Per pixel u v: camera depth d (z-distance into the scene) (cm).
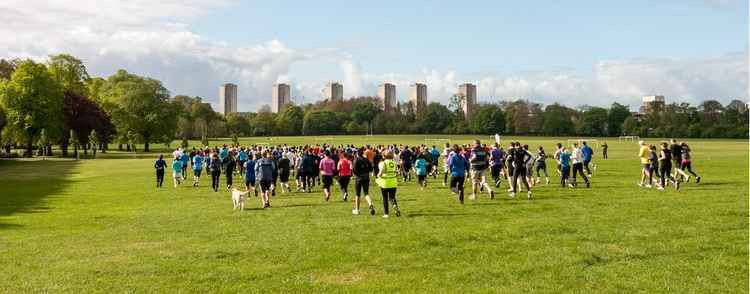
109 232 1458
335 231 1380
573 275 957
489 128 17075
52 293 905
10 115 6944
